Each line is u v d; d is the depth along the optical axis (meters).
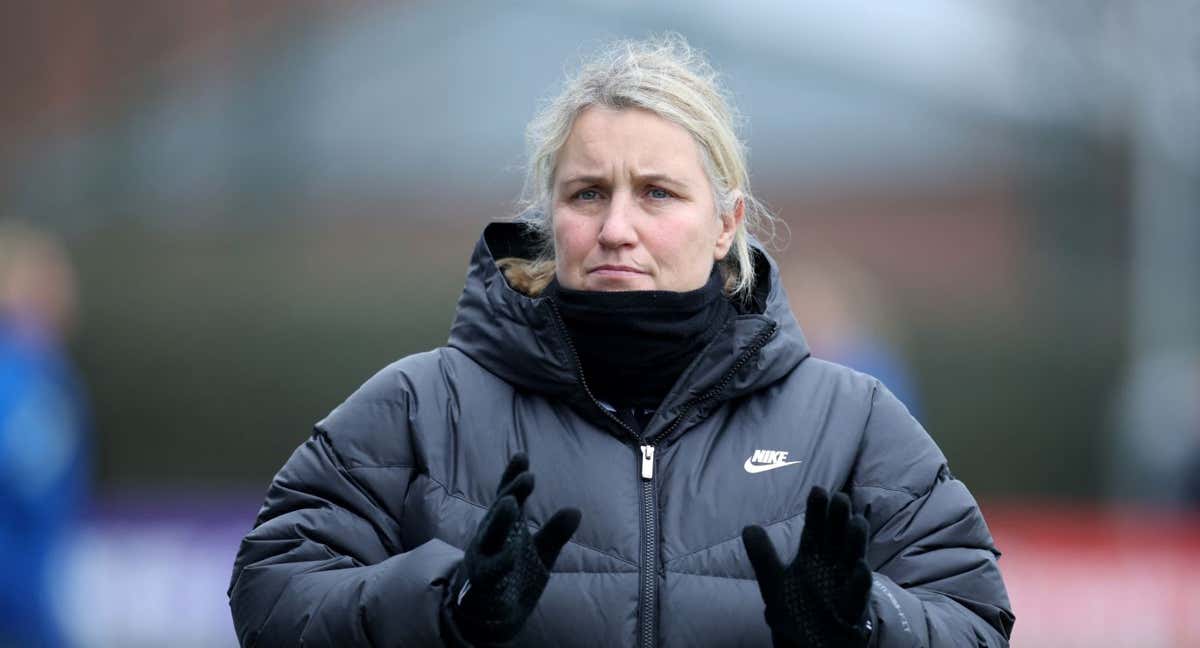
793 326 10.55
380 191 54.59
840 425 10.31
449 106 56.91
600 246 10.13
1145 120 48.84
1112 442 44.66
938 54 58.06
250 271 47.00
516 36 58.22
